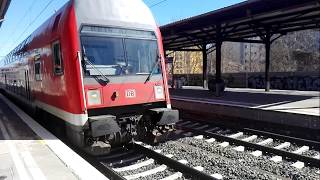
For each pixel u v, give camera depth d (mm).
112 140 8344
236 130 11859
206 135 11164
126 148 9469
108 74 8266
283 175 7379
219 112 14883
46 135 8766
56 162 6312
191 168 7133
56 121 9977
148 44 9039
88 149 8008
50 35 9414
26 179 5422
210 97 19188
